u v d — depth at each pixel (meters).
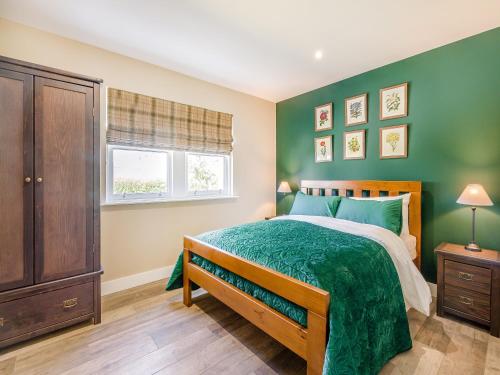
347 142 3.21
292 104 3.91
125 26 2.11
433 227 2.50
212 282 1.94
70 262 1.86
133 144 2.66
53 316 1.79
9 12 1.93
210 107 3.31
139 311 2.17
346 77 3.17
